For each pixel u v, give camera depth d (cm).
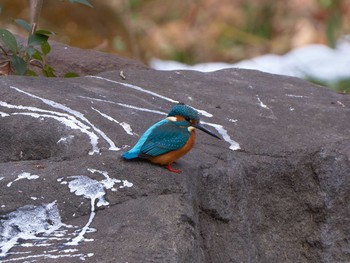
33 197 789
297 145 966
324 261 962
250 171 929
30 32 1155
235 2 2691
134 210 780
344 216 968
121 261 710
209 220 877
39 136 902
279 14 2634
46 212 780
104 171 816
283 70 2189
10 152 910
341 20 2456
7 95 949
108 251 723
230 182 893
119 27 2083
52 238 750
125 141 891
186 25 2631
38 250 730
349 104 1125
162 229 755
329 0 2567
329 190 962
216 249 870
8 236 761
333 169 962
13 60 1123
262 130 996
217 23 2636
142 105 1001
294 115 1054
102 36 2020
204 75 1178
